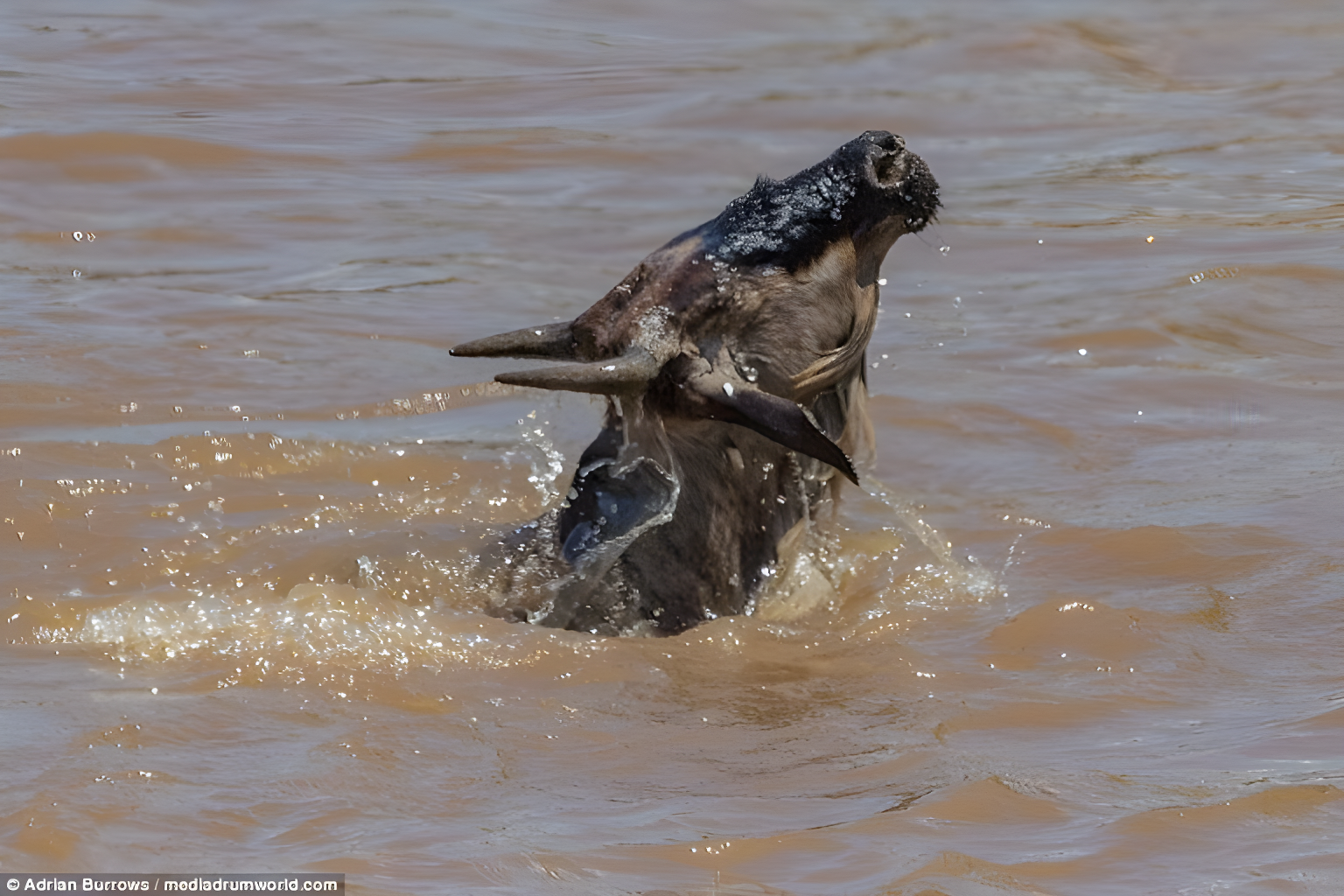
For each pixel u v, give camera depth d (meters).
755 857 12.64
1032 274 37.75
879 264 19.20
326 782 13.84
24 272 35.69
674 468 18.73
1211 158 50.69
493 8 72.38
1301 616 18.78
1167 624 18.58
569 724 15.66
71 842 12.29
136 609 18.25
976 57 65.81
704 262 18.16
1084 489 24.20
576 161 48.06
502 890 11.86
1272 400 28.64
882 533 22.17
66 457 24.42
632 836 12.98
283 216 41.28
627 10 74.25
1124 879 12.25
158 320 32.59
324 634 17.56
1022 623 18.58
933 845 12.85
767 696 16.59
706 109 55.22
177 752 14.34
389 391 28.86
